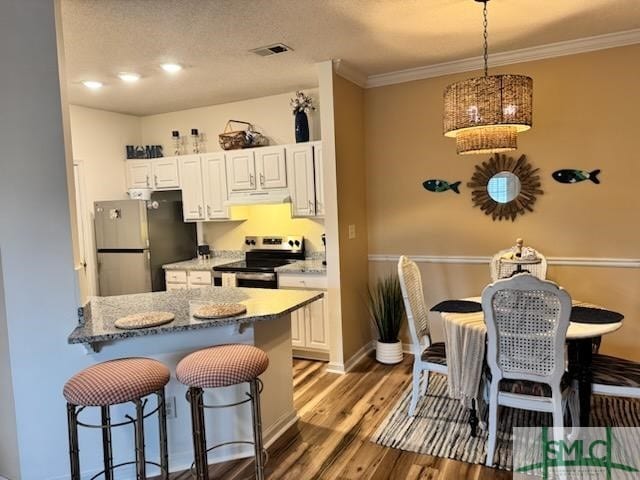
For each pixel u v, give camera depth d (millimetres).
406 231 4273
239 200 4551
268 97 4738
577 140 3588
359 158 4258
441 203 4109
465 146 2799
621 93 3430
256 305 2639
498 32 3193
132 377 2008
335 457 2604
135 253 4672
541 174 3719
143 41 3041
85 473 2416
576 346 2512
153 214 4719
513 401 2438
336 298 3891
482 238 3975
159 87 4168
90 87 4070
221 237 5199
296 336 4238
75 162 4684
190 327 2260
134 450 2492
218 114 5016
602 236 3562
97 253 4836
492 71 3812
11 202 2223
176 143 5160
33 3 2199
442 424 2936
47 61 2225
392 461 2549
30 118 2225
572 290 3682
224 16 2707
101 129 4949
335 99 3771
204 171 4754
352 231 4117
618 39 3367
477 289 4023
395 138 4250
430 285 4211
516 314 2320
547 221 3730
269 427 2811
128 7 2523
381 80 4215
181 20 2736
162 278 4824
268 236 4945
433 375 3787
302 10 2676
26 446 2336
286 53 3434
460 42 3373
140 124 5422
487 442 2639
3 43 2172
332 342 3939
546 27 3148
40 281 2281
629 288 3506
